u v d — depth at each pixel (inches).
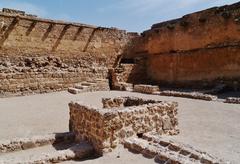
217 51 705.6
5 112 432.1
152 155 209.0
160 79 904.3
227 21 677.9
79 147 235.3
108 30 962.1
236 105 455.5
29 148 249.6
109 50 968.9
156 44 919.0
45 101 550.9
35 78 672.4
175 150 214.2
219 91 629.3
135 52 1026.1
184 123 331.0
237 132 286.2
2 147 236.4
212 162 180.1
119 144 237.8
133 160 208.2
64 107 476.7
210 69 727.1
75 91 666.8
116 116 235.8
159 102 286.8
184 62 810.2
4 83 620.7
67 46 868.0
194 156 194.7
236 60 654.5
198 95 542.9
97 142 234.2
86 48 911.0
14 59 765.3
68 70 748.6
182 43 815.1
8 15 746.2
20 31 773.3
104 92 701.3
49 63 805.2
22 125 341.7
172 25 847.1
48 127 331.3
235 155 210.5
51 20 816.9
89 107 251.9
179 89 778.2
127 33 1015.0
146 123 259.1
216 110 414.9
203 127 310.0
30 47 793.6
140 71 926.4
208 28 730.8
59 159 215.3
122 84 776.9
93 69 800.9
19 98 599.2
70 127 290.5
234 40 660.1
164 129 272.4
